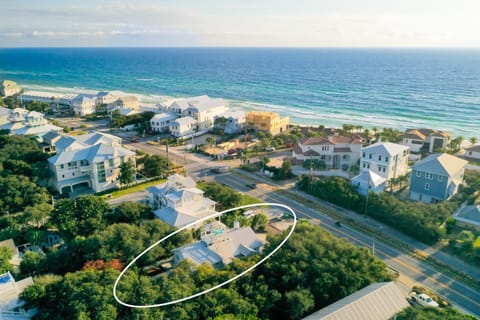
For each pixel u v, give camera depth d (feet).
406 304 155.63
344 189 290.97
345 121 651.25
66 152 317.83
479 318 169.07
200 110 532.73
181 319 146.00
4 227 242.37
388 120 652.89
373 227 257.14
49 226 241.14
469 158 393.91
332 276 167.53
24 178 292.61
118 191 318.86
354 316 144.56
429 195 289.33
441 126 604.49
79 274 171.01
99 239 199.11
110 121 544.62
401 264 213.25
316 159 370.12
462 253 220.23
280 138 467.93
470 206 254.06
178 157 416.05
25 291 161.68
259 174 364.17
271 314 162.30
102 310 146.30
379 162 320.29
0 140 379.35
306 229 210.38
